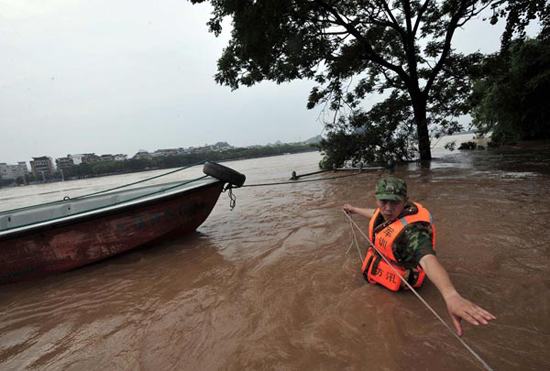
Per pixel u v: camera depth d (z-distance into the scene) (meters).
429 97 15.41
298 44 12.93
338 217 5.89
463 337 2.08
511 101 19.59
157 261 4.56
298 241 4.66
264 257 4.16
